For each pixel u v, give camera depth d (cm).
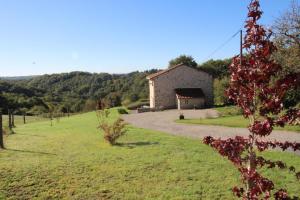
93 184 1052
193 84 6438
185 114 4725
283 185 1027
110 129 1867
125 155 1488
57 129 2784
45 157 1420
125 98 9306
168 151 1584
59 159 1379
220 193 970
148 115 4781
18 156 1431
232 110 4078
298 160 1346
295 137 2058
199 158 1414
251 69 467
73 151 1600
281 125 475
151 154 1508
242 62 481
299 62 2728
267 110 476
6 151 1561
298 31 2859
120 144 1830
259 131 467
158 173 1178
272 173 1155
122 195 962
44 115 5206
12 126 3122
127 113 5381
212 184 1052
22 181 1045
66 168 1220
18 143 1883
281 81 470
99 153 1542
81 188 1013
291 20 2889
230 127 2780
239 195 539
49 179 1080
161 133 2397
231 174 1159
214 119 3569
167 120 3831
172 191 992
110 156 1462
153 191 995
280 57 2744
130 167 1256
